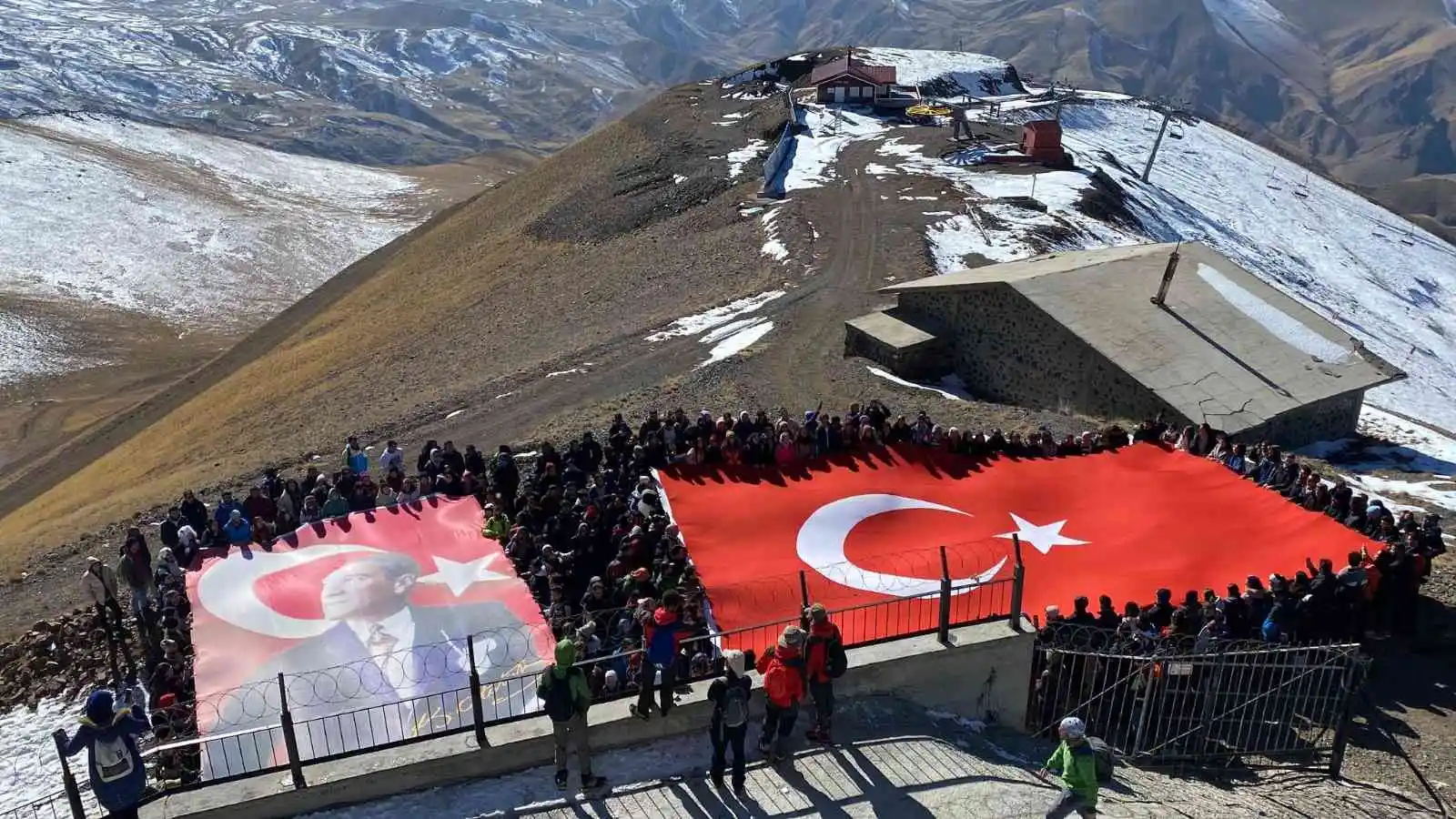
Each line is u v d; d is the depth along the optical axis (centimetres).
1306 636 1697
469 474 2219
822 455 2314
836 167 7194
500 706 1591
